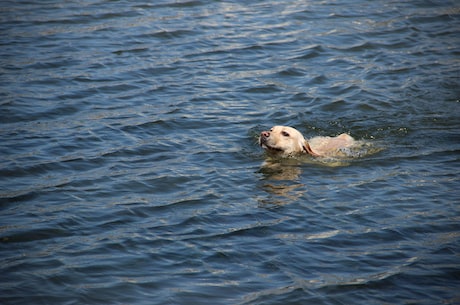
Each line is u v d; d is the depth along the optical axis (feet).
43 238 49.37
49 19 103.76
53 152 64.80
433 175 61.67
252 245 49.21
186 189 58.44
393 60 93.25
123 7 110.11
